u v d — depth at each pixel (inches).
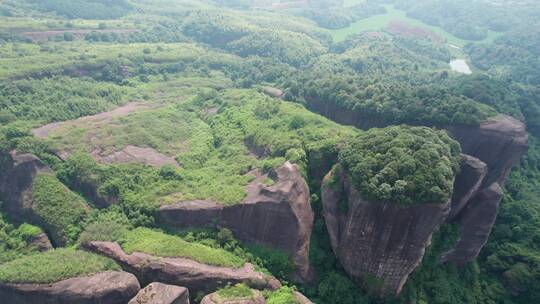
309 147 3344.0
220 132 4485.7
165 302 2364.7
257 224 2935.5
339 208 2974.9
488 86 4630.9
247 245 2952.8
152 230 3031.5
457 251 3272.6
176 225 3058.6
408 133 3065.9
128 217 3164.4
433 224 2640.3
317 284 2888.8
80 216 3201.3
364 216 2721.5
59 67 5413.4
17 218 3366.1
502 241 3548.2
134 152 3902.6
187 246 2783.0
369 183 2689.5
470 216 3208.7
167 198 3191.4
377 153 2864.2
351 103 4244.6
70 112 4586.6
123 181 3437.5
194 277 2586.1
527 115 4862.2
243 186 3179.1
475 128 3666.3
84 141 3865.7
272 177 3073.3
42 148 3629.4
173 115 4901.6
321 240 3053.6
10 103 4411.9
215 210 2999.5
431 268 3127.5
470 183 3129.9
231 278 2620.6
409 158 2711.6
